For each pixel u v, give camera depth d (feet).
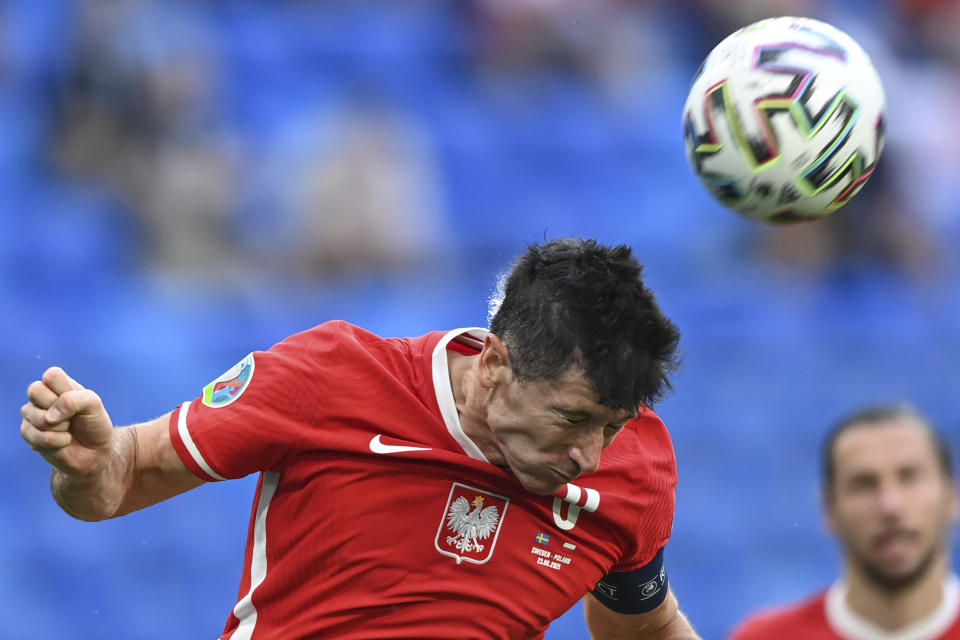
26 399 92.58
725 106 33.19
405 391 32.19
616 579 35.88
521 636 33.32
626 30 128.36
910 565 46.01
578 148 121.80
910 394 105.81
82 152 107.96
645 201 120.37
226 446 31.65
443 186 116.88
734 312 107.76
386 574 32.01
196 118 111.24
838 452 46.42
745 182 33.37
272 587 32.71
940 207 121.08
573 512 33.04
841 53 33.24
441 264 107.65
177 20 116.98
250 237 104.68
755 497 98.94
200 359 96.73
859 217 112.47
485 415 31.58
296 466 32.22
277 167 107.76
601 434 30.14
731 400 103.14
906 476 45.52
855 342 107.14
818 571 96.22
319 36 126.11
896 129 124.36
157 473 31.99
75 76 109.70
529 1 126.00
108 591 85.97
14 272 101.81
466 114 122.62
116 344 96.73
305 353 32.71
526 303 29.96
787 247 110.52
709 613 92.89
